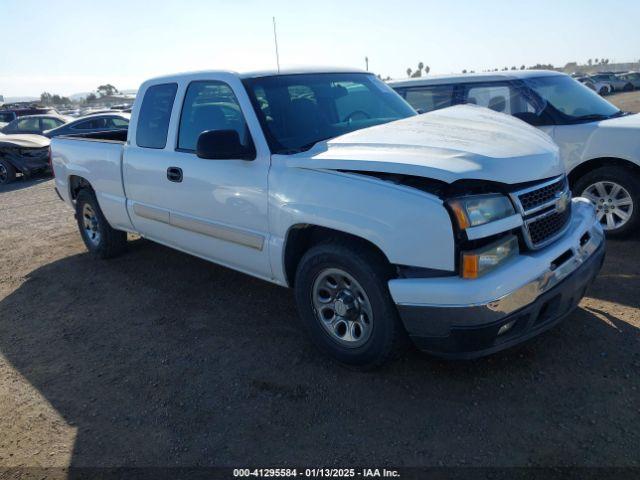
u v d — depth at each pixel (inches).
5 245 274.1
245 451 108.3
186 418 120.6
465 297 105.1
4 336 170.2
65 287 208.5
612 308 154.2
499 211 111.0
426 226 107.7
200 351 150.1
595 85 1503.4
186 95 169.2
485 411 113.9
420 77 280.8
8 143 485.7
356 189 117.9
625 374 122.0
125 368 144.6
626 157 205.6
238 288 193.9
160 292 195.6
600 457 98.0
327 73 172.2
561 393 117.5
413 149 120.9
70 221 321.1
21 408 129.6
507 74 247.9
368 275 118.5
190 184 163.5
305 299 136.1
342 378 130.8
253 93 148.9
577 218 136.1
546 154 126.5
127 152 193.5
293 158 133.5
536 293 111.9
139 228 201.2
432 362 134.0
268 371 136.9
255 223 145.4
